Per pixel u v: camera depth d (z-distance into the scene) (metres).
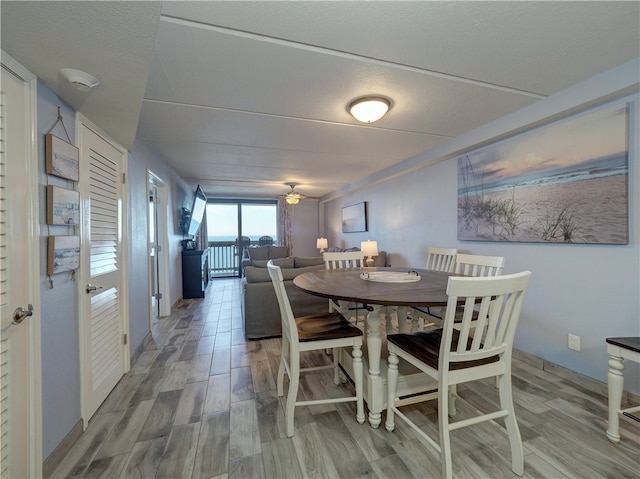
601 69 1.76
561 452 1.39
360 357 1.64
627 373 1.77
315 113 2.37
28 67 1.17
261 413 1.75
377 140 3.06
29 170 1.19
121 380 2.16
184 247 5.10
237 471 1.31
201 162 3.94
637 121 1.71
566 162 2.05
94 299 1.77
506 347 1.31
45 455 1.28
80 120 1.63
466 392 1.94
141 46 1.08
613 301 1.83
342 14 1.30
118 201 2.18
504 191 2.54
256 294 2.99
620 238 1.77
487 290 1.13
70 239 1.47
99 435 1.55
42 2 0.85
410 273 2.20
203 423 1.65
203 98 2.09
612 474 1.26
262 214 7.81
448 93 2.05
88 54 1.11
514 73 1.80
